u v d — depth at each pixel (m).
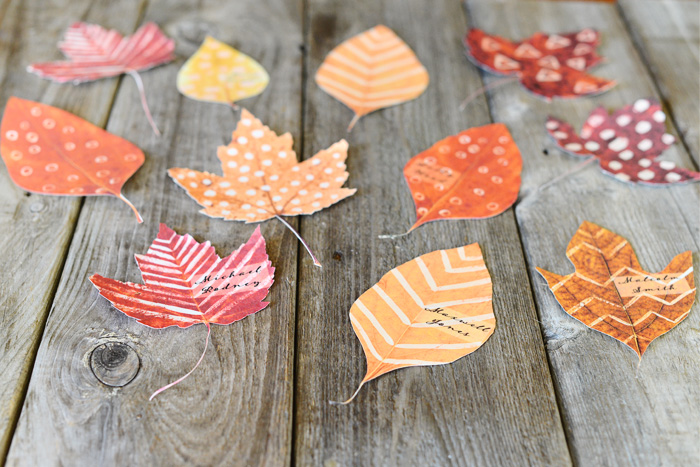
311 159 0.73
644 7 0.87
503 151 0.75
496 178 0.73
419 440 0.62
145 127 0.75
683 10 0.87
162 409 0.62
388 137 0.75
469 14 0.86
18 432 0.61
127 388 0.63
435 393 0.63
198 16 0.83
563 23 0.85
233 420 0.62
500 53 0.82
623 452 0.62
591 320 0.66
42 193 0.70
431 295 0.67
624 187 0.73
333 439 0.62
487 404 0.63
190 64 0.79
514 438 0.62
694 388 0.64
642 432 0.63
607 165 0.74
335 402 0.63
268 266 0.67
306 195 0.71
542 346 0.65
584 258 0.69
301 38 0.82
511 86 0.80
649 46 0.83
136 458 0.61
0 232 0.68
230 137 0.75
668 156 0.75
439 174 0.73
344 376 0.64
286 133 0.74
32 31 0.81
